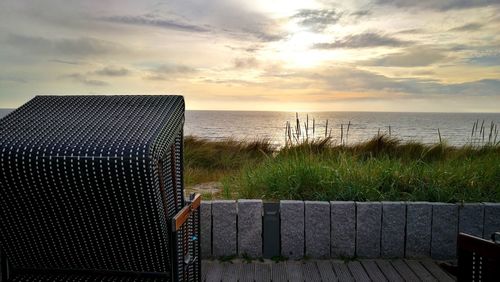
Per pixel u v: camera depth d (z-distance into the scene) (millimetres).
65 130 1737
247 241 3006
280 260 2963
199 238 2162
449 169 3996
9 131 1736
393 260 2959
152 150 1555
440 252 3002
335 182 3586
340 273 2717
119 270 1848
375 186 3578
